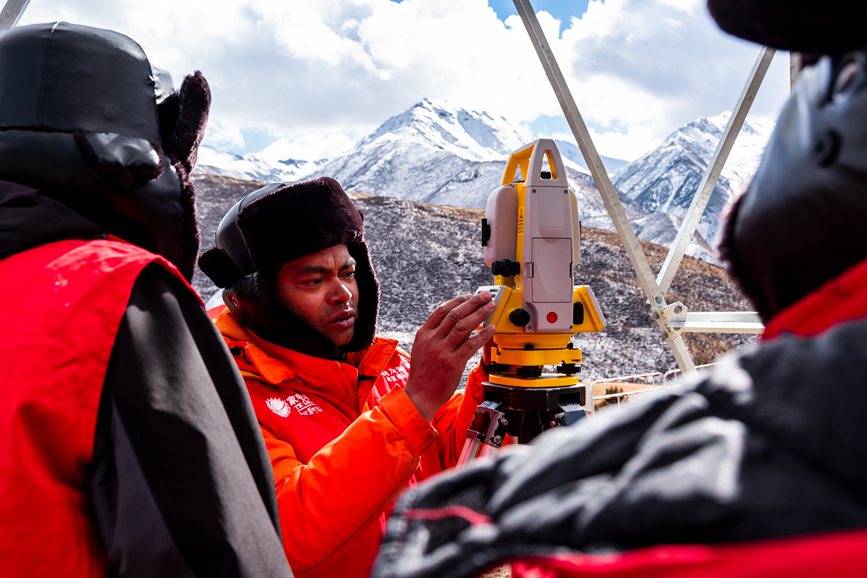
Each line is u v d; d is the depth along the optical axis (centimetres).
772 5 32
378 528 141
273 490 87
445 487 38
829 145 30
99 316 70
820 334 30
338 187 156
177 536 70
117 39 85
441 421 203
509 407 182
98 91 81
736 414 28
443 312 135
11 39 80
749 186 39
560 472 32
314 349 153
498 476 37
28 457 66
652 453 29
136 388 71
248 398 86
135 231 83
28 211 76
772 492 25
